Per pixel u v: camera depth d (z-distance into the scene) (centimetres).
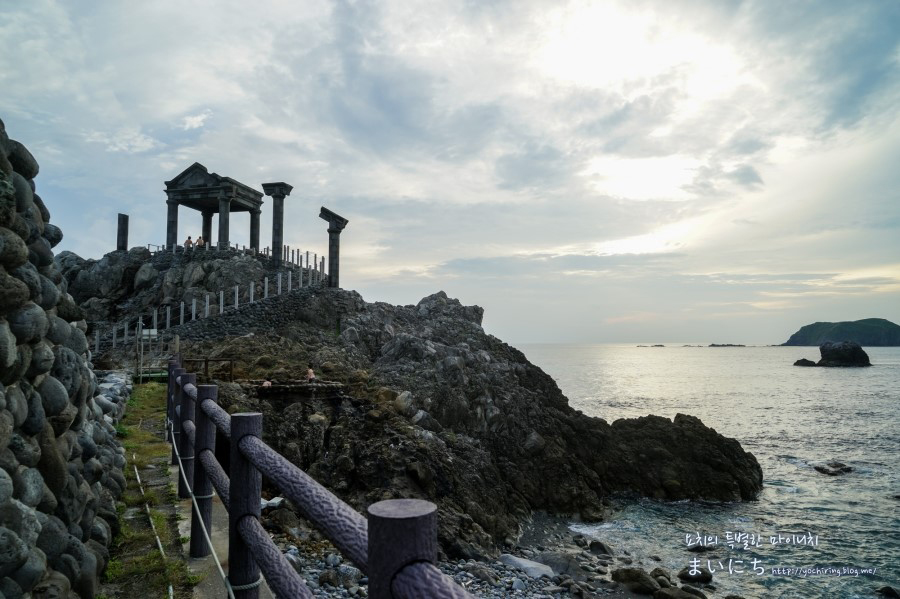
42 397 338
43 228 388
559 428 2689
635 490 2539
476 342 3512
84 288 3925
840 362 15988
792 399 7138
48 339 372
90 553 361
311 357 2711
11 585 240
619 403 6638
